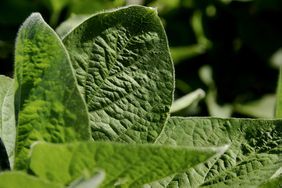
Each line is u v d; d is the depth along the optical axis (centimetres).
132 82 54
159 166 44
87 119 47
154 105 54
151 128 54
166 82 54
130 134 54
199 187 54
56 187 40
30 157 45
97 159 43
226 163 55
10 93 54
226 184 54
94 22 54
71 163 44
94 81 54
